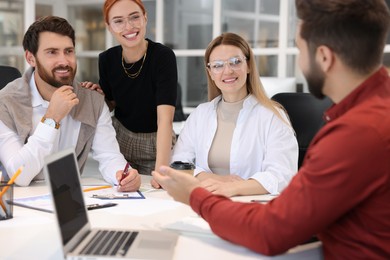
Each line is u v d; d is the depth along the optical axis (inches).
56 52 84.0
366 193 40.9
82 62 271.7
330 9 42.9
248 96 89.1
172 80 98.1
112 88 105.0
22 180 80.2
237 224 47.4
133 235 51.5
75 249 46.3
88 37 270.4
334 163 40.9
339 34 43.0
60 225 44.6
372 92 43.4
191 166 78.5
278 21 209.3
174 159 92.8
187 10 232.7
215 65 86.7
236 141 87.1
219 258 47.1
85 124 89.7
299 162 105.0
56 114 81.3
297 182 43.8
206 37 229.3
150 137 104.9
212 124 90.4
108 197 72.5
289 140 85.7
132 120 105.0
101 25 265.1
